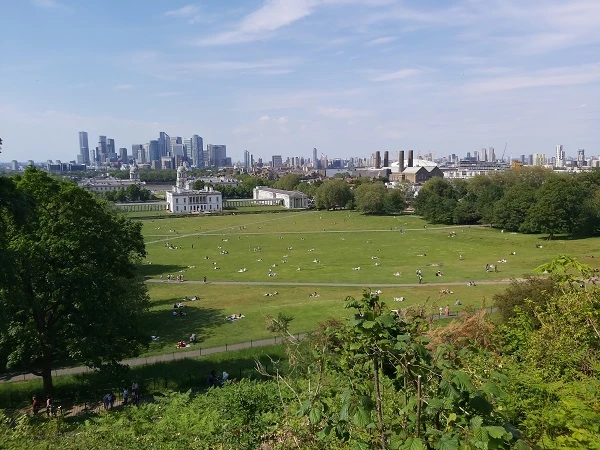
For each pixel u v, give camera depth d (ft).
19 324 98.27
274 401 54.90
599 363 37.65
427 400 20.48
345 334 25.08
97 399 104.32
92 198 127.03
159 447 44.62
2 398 102.99
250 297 209.77
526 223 360.48
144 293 171.63
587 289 47.01
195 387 107.96
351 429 25.32
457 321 66.74
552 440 24.77
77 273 102.22
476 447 18.31
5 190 90.27
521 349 52.34
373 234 410.31
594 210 340.80
